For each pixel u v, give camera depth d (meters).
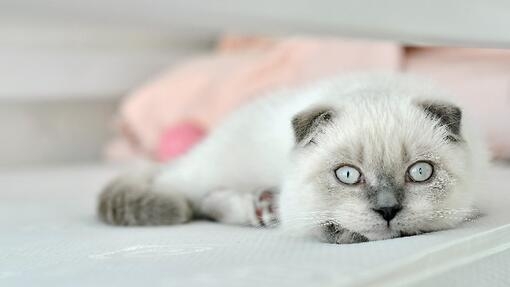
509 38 0.53
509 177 0.63
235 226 0.57
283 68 0.93
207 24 0.45
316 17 0.47
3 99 1.13
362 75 0.60
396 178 0.50
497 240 0.47
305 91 0.61
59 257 0.48
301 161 0.53
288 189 0.53
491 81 0.71
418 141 0.50
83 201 0.73
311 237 0.51
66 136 1.21
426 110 0.52
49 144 1.20
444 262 0.44
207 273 0.42
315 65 0.85
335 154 0.51
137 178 0.64
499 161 0.72
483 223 0.50
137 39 1.26
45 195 0.78
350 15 0.48
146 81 1.26
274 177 0.58
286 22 0.46
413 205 0.49
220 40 1.32
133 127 1.11
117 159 1.12
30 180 0.91
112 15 0.42
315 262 0.42
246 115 0.63
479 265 0.45
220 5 0.44
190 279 0.41
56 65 1.17
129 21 0.43
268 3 0.45
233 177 0.61
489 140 0.69
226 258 0.45
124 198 0.60
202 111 1.02
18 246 0.51
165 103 1.08
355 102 0.53
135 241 0.51
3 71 1.12
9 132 1.16
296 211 0.52
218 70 1.08
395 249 0.44
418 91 0.55
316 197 0.51
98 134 1.24
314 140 0.52
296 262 0.43
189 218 0.60
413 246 0.45
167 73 1.21
